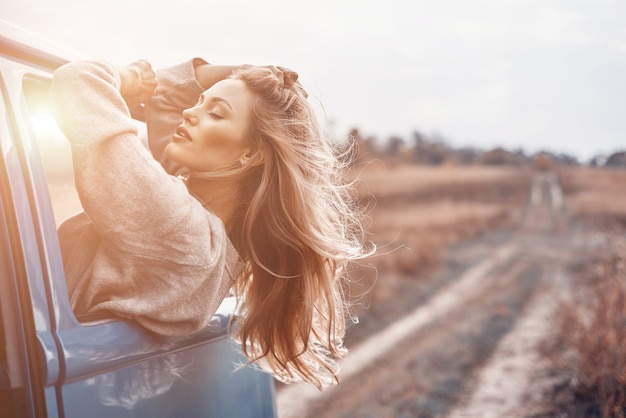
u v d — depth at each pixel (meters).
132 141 1.70
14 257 1.45
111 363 1.55
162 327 1.72
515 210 40.38
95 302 1.69
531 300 11.42
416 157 77.56
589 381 5.66
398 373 7.29
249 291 2.08
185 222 1.71
